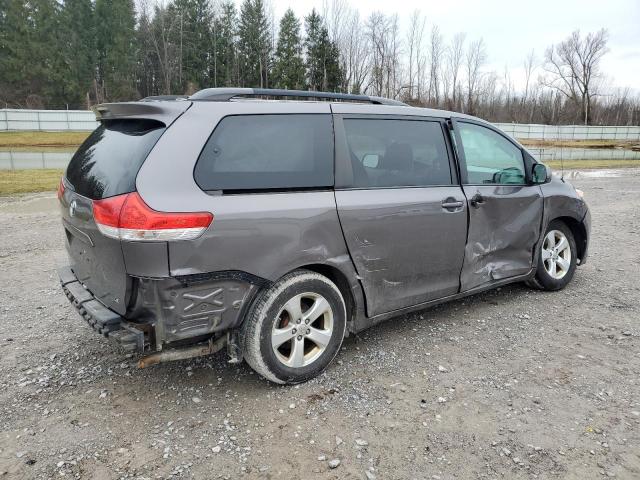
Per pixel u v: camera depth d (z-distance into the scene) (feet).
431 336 13.35
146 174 8.75
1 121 124.06
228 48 195.93
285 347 11.02
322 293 10.76
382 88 165.89
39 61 177.17
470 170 13.55
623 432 9.15
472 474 8.11
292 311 10.38
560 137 152.76
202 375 11.30
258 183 9.78
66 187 10.96
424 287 12.71
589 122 231.50
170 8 199.00
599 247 23.56
